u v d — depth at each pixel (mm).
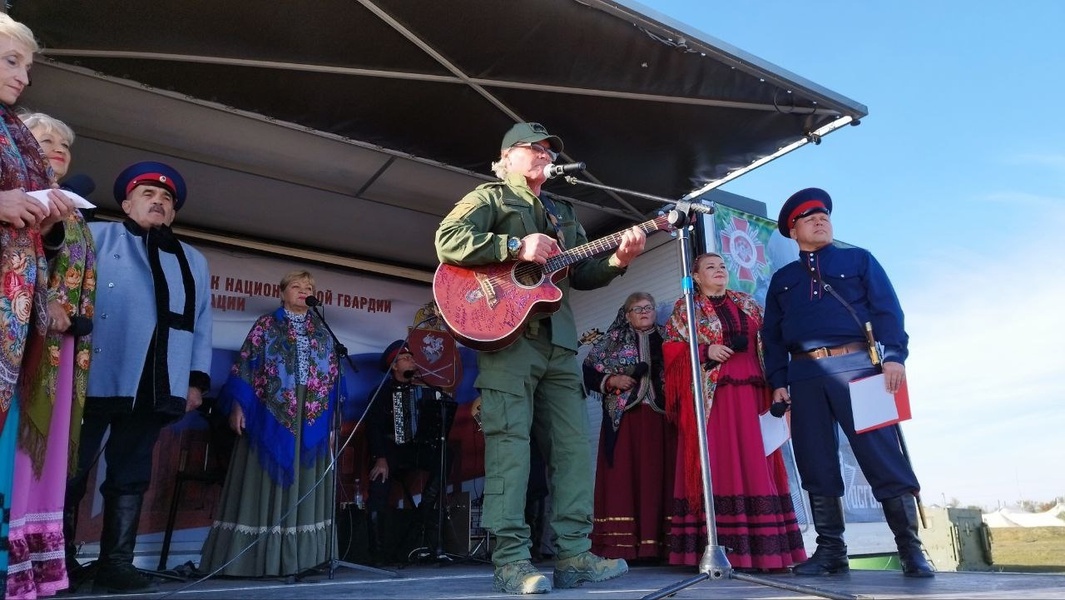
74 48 3537
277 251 5957
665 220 2670
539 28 3506
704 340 4137
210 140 4652
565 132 4410
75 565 3574
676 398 4262
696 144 4543
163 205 3668
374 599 2391
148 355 3365
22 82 2180
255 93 3963
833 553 3369
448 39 3574
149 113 4324
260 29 3436
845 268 3508
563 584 2691
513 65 3789
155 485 5062
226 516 4082
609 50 3668
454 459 5902
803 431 3451
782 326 3633
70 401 2428
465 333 2596
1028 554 13023
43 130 3010
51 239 2188
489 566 4805
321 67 3752
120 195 3723
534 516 5375
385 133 4398
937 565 8250
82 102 4184
